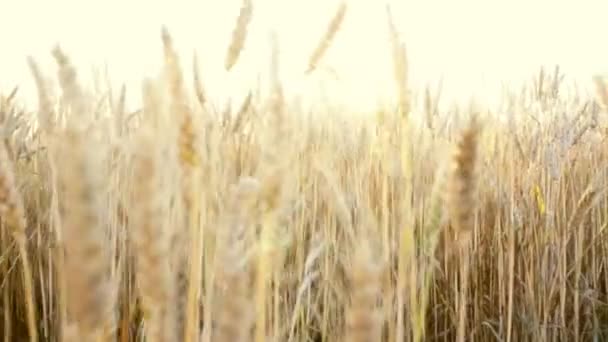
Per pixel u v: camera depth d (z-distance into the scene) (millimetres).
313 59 2041
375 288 708
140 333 2221
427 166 2752
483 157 3586
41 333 2736
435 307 3174
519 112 3855
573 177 4031
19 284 2857
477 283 3381
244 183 783
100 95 2102
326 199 2373
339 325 2070
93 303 624
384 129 1635
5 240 2816
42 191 2979
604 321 3783
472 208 1213
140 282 765
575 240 3629
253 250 875
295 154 2150
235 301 734
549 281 3477
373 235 946
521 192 3863
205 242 1312
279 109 986
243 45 1730
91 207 613
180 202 1155
